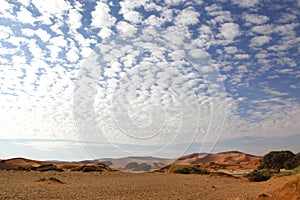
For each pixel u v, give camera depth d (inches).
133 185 749.3
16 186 674.8
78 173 1119.6
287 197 496.4
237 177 1179.3
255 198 542.3
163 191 648.4
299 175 534.6
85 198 524.7
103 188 677.3
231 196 583.5
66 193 579.8
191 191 658.8
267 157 1616.6
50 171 1246.3
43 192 583.5
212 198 557.3
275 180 861.8
